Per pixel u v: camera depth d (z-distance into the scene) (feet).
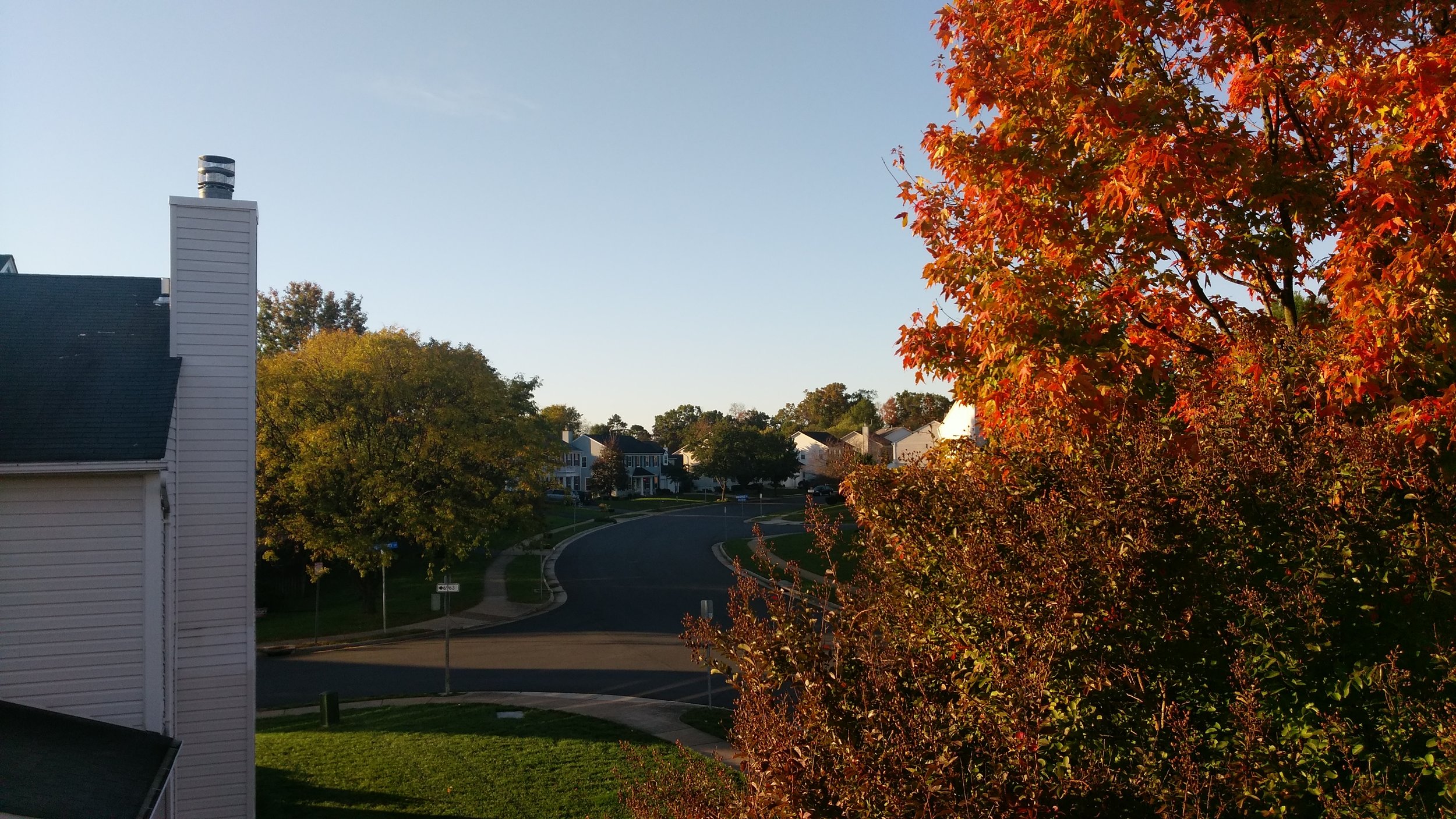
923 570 20.17
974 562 17.42
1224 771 15.61
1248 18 26.89
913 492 21.01
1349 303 22.84
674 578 147.02
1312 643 15.93
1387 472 18.01
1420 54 22.12
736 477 359.87
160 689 32.94
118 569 32.76
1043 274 27.89
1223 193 26.11
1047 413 25.58
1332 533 16.58
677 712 67.92
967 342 30.66
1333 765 15.52
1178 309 28.04
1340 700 16.06
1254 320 27.94
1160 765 15.40
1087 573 16.58
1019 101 29.12
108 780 27.20
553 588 139.13
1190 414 20.95
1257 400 19.45
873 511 21.44
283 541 125.18
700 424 464.24
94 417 34.01
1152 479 17.63
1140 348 26.94
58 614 32.24
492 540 196.34
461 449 116.16
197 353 40.83
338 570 147.02
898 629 20.07
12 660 31.76
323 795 47.93
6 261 49.21
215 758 40.86
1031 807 14.76
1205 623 16.76
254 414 41.81
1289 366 22.27
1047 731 15.96
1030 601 16.48
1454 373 21.85
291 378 109.91
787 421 553.23
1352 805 14.16
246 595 41.45
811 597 21.20
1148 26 28.53
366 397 110.11
